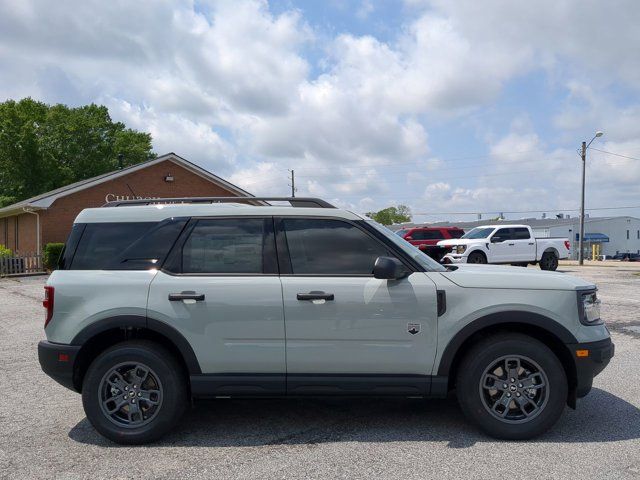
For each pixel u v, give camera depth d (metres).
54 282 4.45
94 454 4.11
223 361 4.31
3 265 22.20
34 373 6.55
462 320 4.27
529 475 3.63
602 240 67.19
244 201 4.82
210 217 4.57
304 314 4.29
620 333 8.53
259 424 4.72
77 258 4.54
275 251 4.48
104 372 4.30
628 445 4.14
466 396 4.29
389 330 4.28
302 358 4.30
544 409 4.23
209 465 3.88
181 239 4.52
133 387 4.38
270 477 3.66
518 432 4.23
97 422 4.29
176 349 4.48
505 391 4.30
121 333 4.56
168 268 4.45
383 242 4.50
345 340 4.29
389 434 4.43
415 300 4.28
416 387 4.30
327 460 3.93
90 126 49.97
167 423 4.29
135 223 4.61
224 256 4.49
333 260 4.46
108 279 4.41
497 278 4.39
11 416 5.01
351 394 4.32
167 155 27.84
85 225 4.64
